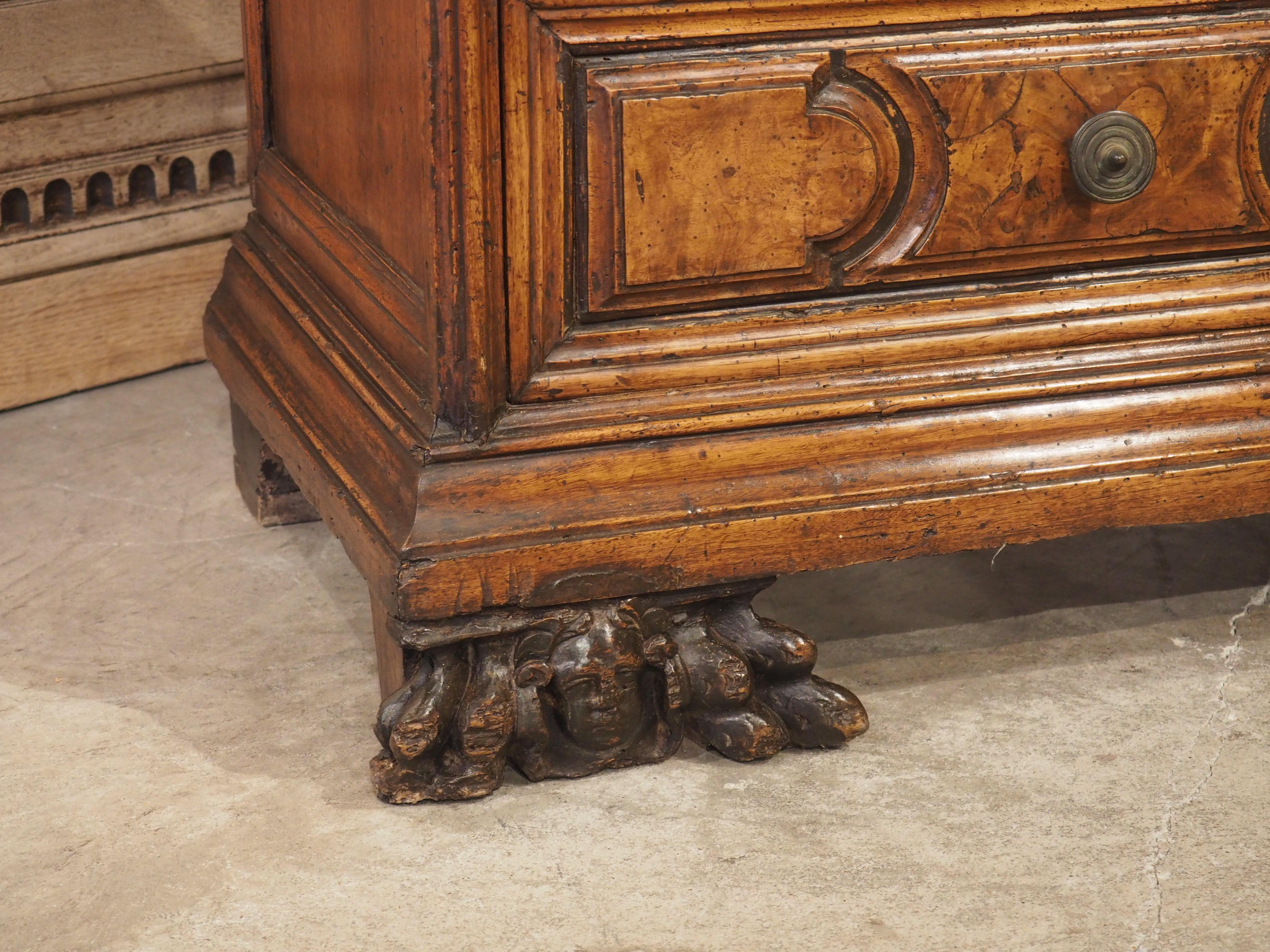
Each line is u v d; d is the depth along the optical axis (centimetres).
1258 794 132
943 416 136
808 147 127
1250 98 134
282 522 184
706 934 116
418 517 126
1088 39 130
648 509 130
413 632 129
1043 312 137
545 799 133
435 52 116
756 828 129
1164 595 166
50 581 171
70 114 208
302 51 152
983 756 138
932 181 131
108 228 216
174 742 142
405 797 132
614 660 132
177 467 199
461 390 126
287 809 132
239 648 158
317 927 117
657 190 125
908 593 168
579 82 121
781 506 132
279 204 164
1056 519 138
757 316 132
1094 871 123
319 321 150
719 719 137
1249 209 138
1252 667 152
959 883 121
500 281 125
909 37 127
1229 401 140
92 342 220
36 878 123
